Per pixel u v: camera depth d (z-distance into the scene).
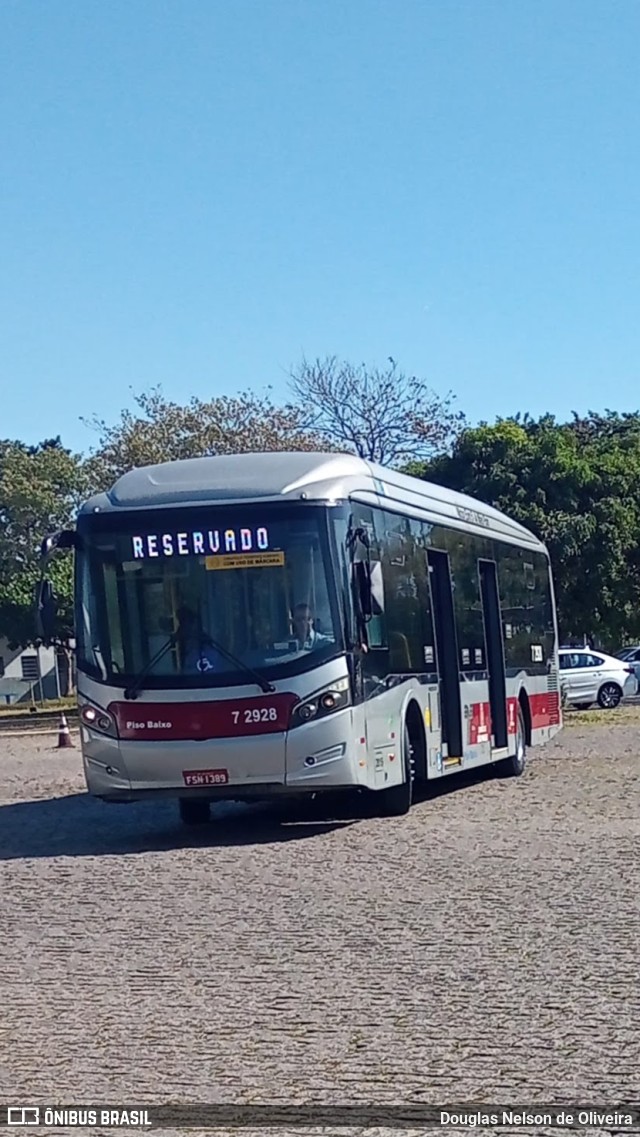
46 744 39.12
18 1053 7.76
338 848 14.88
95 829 18.14
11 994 9.12
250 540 15.77
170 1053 7.64
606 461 45.84
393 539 17.69
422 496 19.48
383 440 54.03
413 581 18.38
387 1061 7.36
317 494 15.88
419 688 18.19
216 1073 7.27
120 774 15.73
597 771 22.98
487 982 8.90
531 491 45.00
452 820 16.89
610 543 44.91
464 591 20.69
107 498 16.41
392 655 17.16
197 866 14.08
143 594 15.88
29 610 61.88
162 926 11.08
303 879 12.95
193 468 16.48
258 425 53.75
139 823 18.69
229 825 17.78
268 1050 7.63
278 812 19.11
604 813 16.98
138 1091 7.02
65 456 64.44
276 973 9.36
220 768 15.44
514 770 22.69
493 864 13.34
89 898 12.50
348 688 15.56
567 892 11.77
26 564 62.47
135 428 54.38
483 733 21.05
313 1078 7.13
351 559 15.89
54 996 9.02
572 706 43.62
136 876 13.62
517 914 10.94
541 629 25.67
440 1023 8.03
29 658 78.38
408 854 14.20
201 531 15.84
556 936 10.12
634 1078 6.96
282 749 15.35
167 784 15.61
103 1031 8.14
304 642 15.52
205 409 54.22
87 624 16.08
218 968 9.58
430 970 9.27
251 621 15.61
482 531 22.06
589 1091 6.80
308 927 10.77
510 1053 7.43
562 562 44.34
